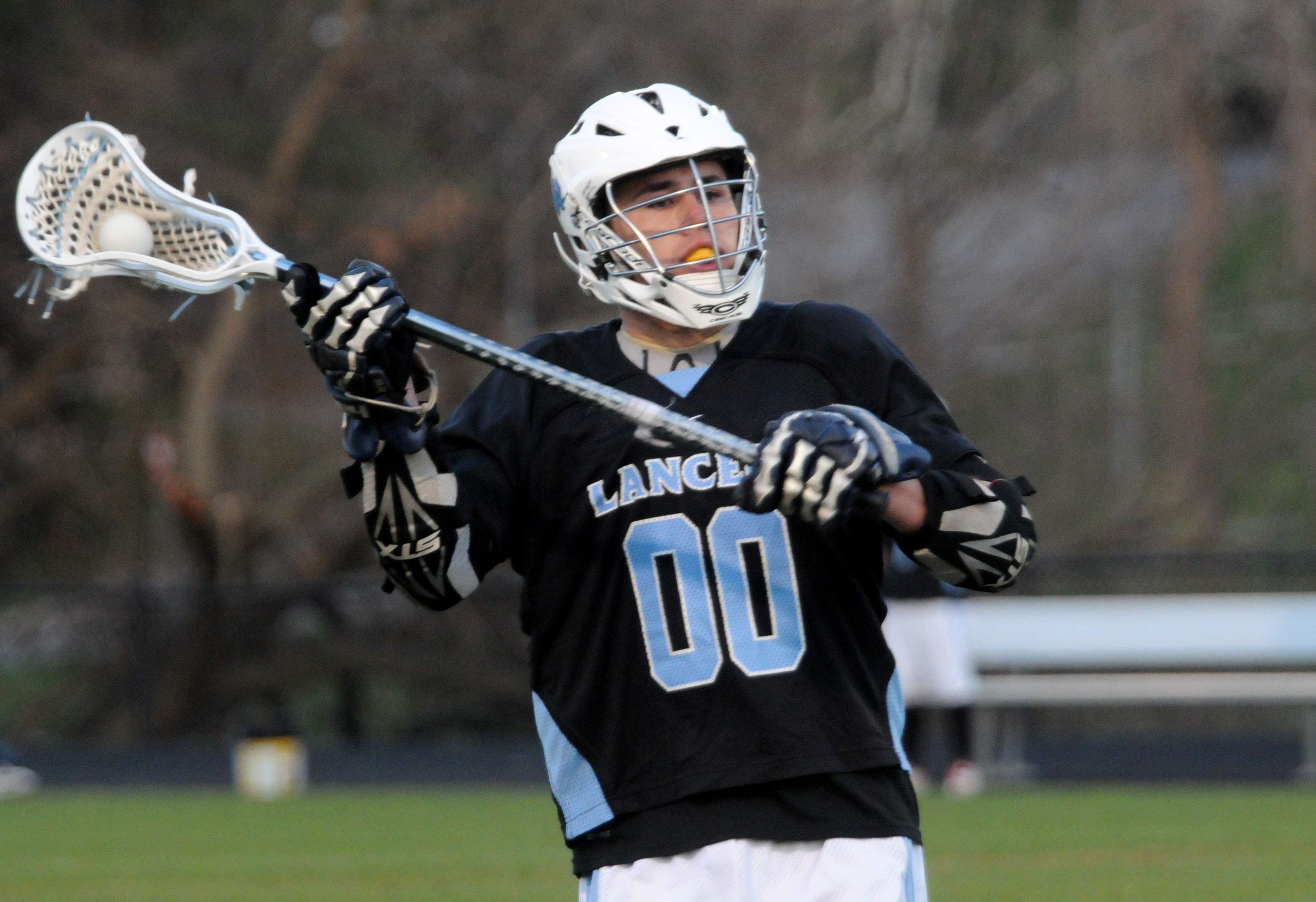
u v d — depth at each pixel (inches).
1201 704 1764.3
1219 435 2888.8
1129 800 1449.3
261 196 2519.7
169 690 2112.5
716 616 391.5
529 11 2608.3
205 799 1648.6
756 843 385.7
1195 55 2630.4
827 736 387.2
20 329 2502.5
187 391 2554.1
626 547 396.8
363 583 2162.9
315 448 2691.9
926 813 1344.7
